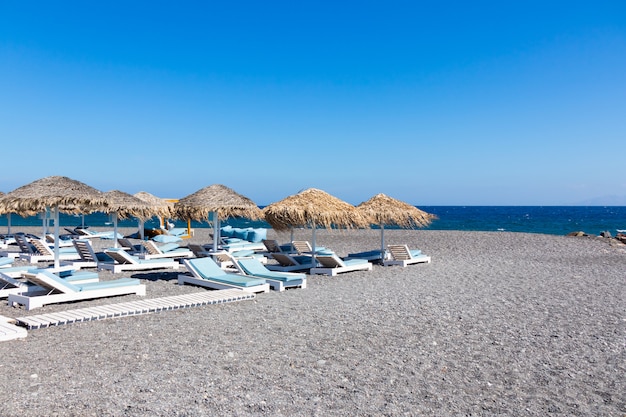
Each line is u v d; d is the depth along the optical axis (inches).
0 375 173.0
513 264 502.3
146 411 144.4
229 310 282.7
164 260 467.5
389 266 491.5
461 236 856.9
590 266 488.4
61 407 146.3
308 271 459.8
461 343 218.8
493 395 161.0
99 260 469.7
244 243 651.5
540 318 266.8
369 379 173.6
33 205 386.0
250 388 163.3
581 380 175.2
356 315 271.9
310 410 147.3
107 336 224.5
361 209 503.8
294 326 246.2
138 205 569.6
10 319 245.3
